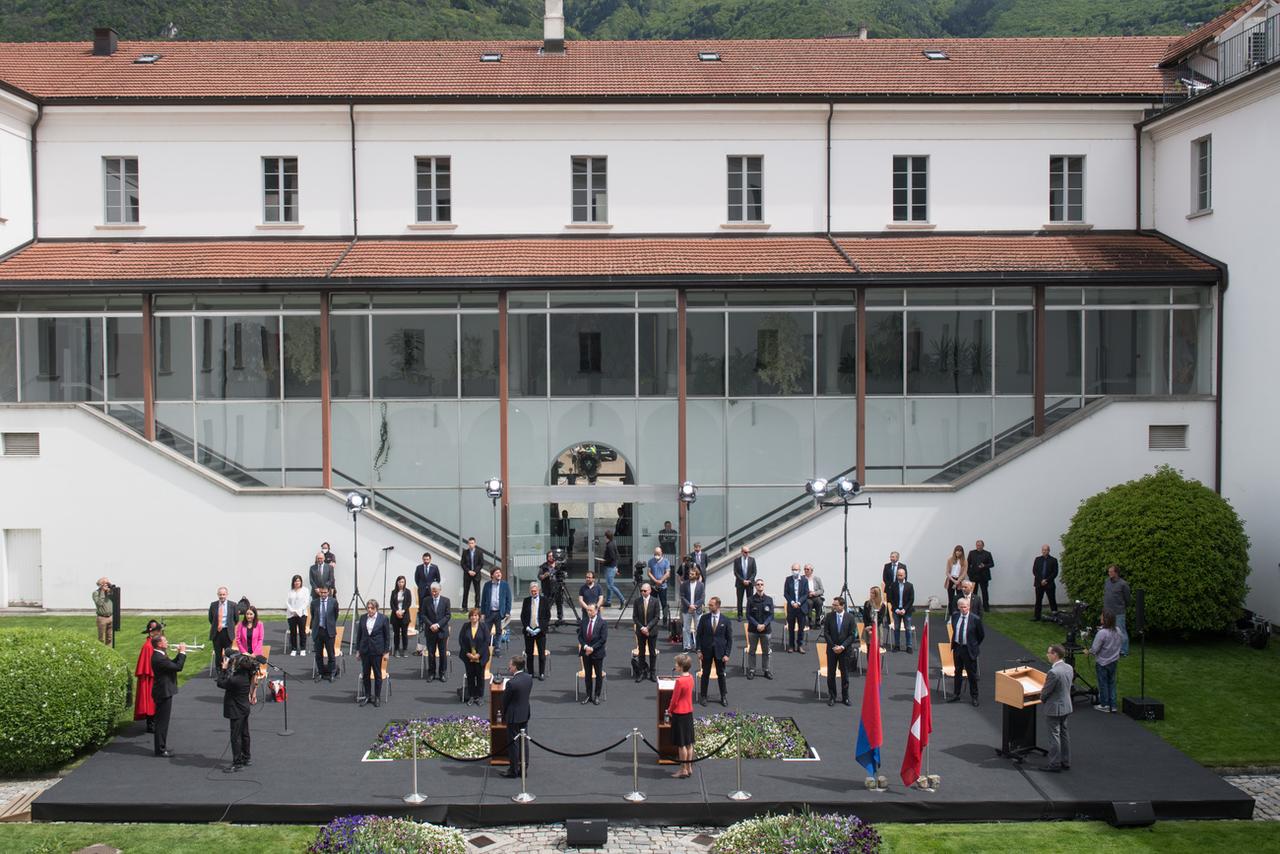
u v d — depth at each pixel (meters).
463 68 31.00
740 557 24.67
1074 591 23.34
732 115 28.58
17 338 26.48
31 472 25.78
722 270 26.16
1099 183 28.92
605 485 26.66
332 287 25.86
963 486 26.12
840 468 27.11
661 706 16.12
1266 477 24.09
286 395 26.70
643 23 74.06
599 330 26.73
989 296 26.91
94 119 28.31
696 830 14.41
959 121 28.78
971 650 18.72
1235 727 17.66
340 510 25.98
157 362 26.64
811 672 20.77
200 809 14.48
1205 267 25.78
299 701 18.94
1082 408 26.44
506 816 14.52
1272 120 23.69
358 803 14.52
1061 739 15.59
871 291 26.81
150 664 17.00
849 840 13.34
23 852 13.33
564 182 28.64
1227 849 13.59
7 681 15.67
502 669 20.84
